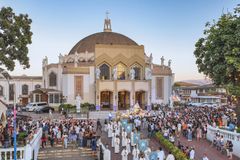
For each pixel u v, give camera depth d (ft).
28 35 101.35
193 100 318.04
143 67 239.91
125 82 230.89
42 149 98.37
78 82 226.79
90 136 102.01
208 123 130.93
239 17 120.57
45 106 216.33
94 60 231.09
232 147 97.66
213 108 198.18
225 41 118.42
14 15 99.30
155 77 243.81
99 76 228.22
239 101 122.31
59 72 239.30
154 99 242.78
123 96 239.30
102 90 226.17
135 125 137.08
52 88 242.17
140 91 235.81
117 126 126.62
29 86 271.28
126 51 237.25
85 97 228.22
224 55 116.67
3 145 82.79
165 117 149.28
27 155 76.59
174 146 94.99
